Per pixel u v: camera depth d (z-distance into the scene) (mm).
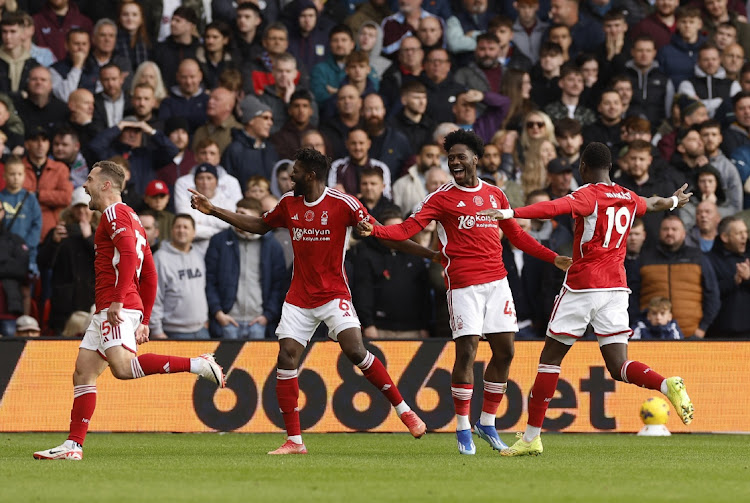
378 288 40719
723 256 43219
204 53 51219
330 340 36719
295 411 27484
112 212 25125
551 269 40969
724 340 37469
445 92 50969
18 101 47562
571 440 34250
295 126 48781
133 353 25234
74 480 20250
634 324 41875
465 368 27016
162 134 46531
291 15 52844
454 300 26938
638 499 17516
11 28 47875
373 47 53969
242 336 41188
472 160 26781
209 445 30938
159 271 40688
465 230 26781
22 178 43312
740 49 54062
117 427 36219
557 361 26484
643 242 45188
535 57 54844
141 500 16953
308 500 16953
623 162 47406
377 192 43875
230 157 47094
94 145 45812
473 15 55219
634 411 37250
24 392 36031
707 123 48094
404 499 17141
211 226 44062
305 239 26969
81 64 49469
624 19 54125
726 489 19328
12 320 40594
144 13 51688
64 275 40781
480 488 18938
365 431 36469
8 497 17406
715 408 37250
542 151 47656
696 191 47438
